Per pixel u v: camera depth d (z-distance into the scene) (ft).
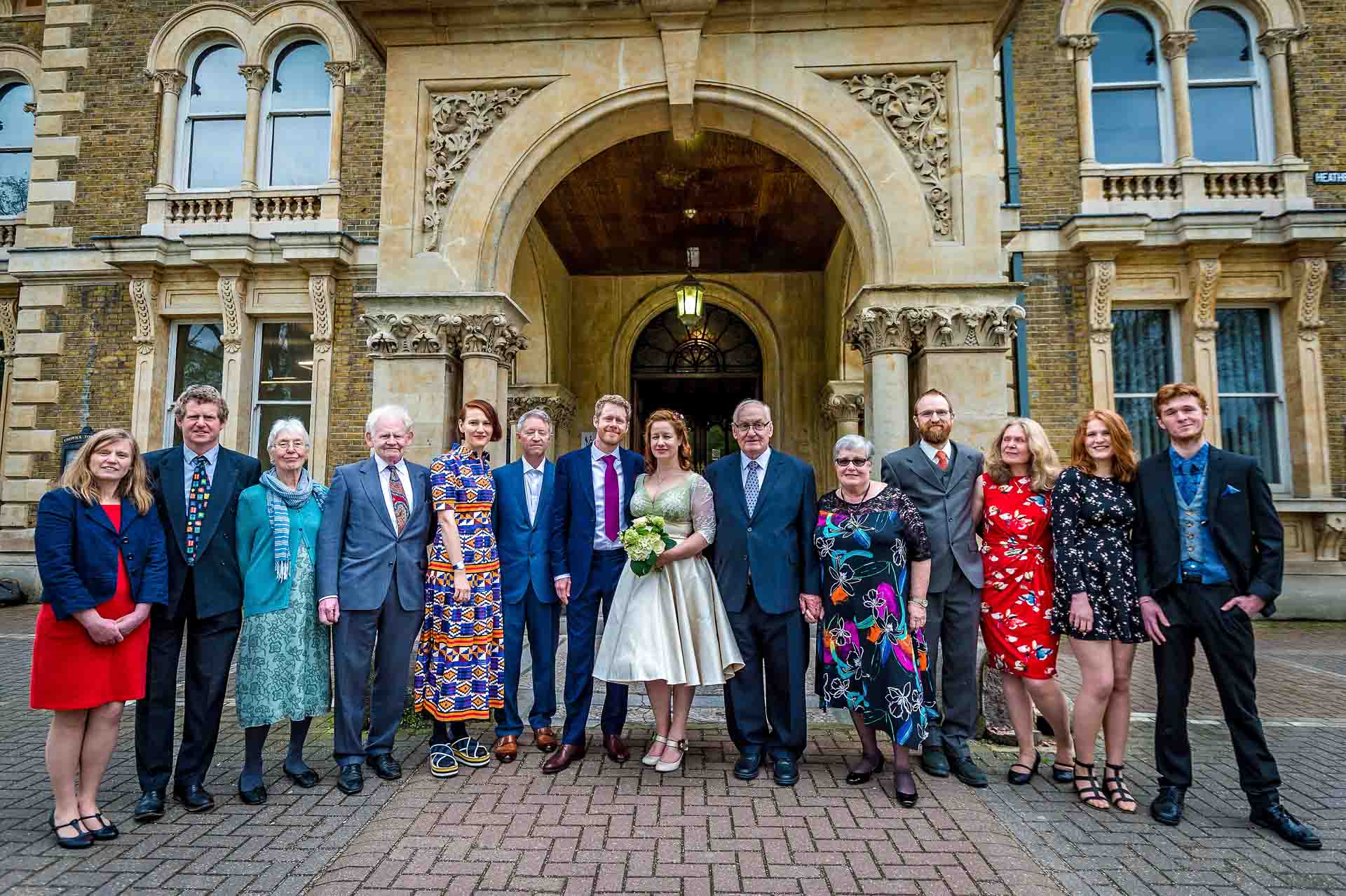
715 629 12.11
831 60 19.34
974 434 18.01
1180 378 29.94
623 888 8.42
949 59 19.02
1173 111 30.66
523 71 19.76
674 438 12.61
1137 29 31.55
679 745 12.49
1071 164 30.09
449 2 19.13
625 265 39.78
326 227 31.55
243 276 31.14
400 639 12.25
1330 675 19.52
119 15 33.55
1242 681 10.32
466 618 12.39
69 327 32.50
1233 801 11.22
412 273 19.38
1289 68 30.60
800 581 12.45
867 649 11.30
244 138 32.99
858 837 9.80
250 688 10.89
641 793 11.34
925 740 12.44
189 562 10.73
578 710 12.86
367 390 30.76
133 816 10.28
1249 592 10.28
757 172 28.63
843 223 33.78
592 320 41.24
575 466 13.70
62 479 9.96
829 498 12.22
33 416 32.14
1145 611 10.89
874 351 18.69
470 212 19.54
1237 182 29.91
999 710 14.03
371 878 8.63
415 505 12.62
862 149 19.13
